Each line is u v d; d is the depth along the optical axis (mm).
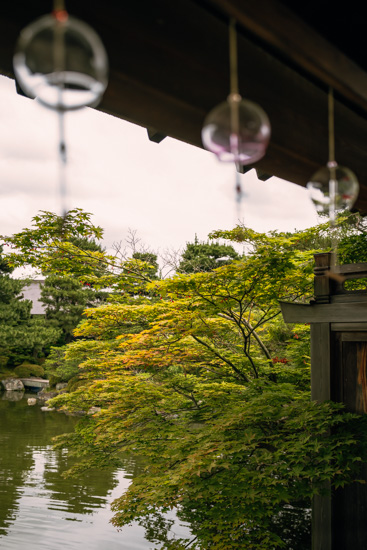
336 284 5652
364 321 5359
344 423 5238
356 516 5277
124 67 1289
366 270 5383
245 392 6801
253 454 5395
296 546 7078
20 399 26484
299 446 4680
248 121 977
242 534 4648
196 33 1448
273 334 9742
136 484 5707
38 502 10492
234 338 9180
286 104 1751
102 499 10773
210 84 1481
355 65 1512
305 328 8688
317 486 4629
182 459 5199
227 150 989
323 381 5684
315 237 7414
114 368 8062
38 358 33688
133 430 6809
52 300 30031
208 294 6801
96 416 7188
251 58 1625
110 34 1267
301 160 1838
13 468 12969
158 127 1511
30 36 778
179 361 7691
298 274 6980
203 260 14914
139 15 1310
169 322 7113
